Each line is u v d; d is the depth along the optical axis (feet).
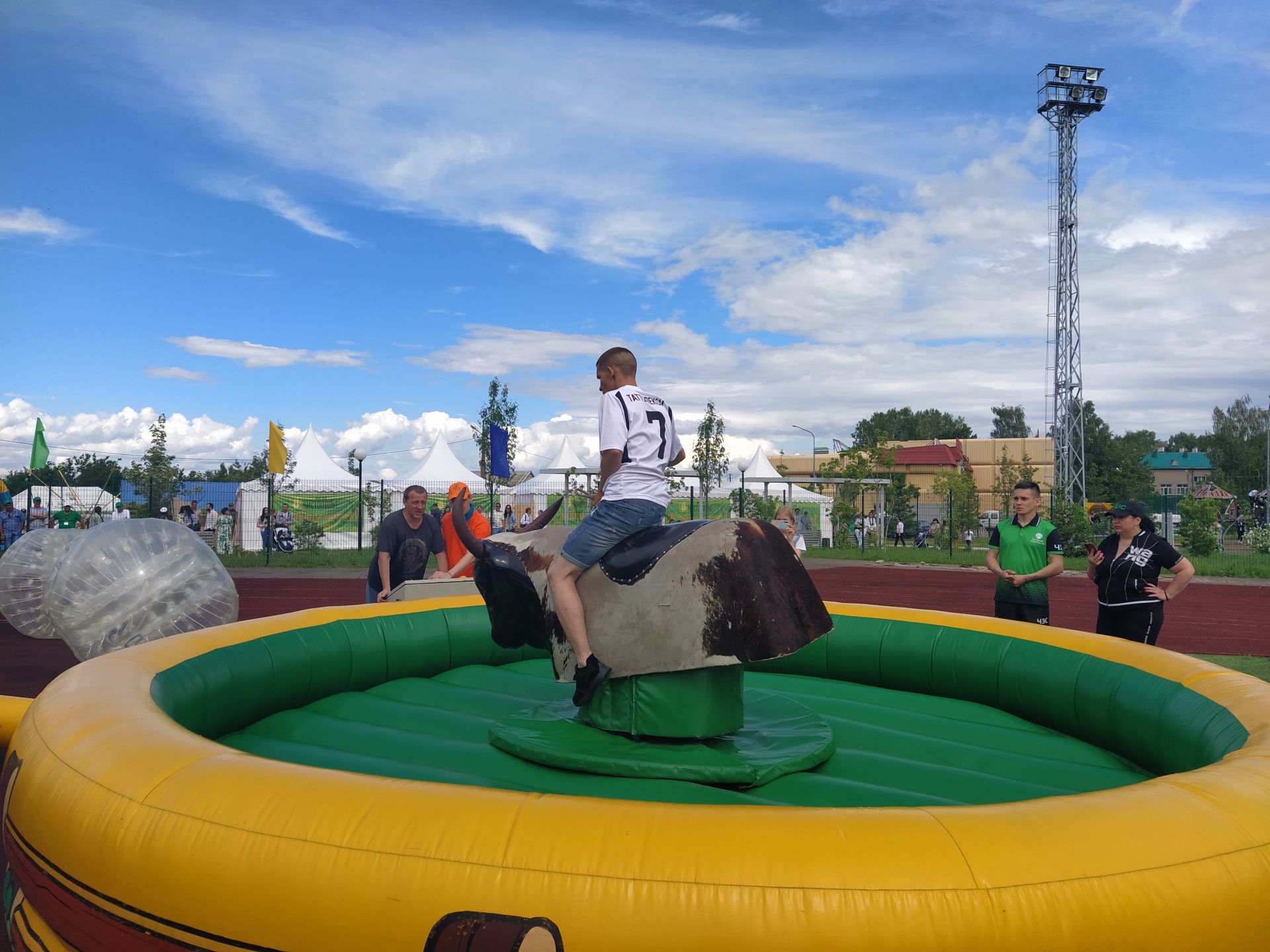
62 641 34.96
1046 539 21.97
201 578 21.22
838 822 6.39
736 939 5.81
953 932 5.82
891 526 127.34
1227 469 274.36
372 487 99.81
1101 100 124.67
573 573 11.71
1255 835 6.75
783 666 18.03
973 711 15.19
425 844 6.33
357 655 16.01
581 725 12.17
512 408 93.86
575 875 6.05
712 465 106.01
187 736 8.19
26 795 8.27
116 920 6.98
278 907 6.36
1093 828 6.49
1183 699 11.47
